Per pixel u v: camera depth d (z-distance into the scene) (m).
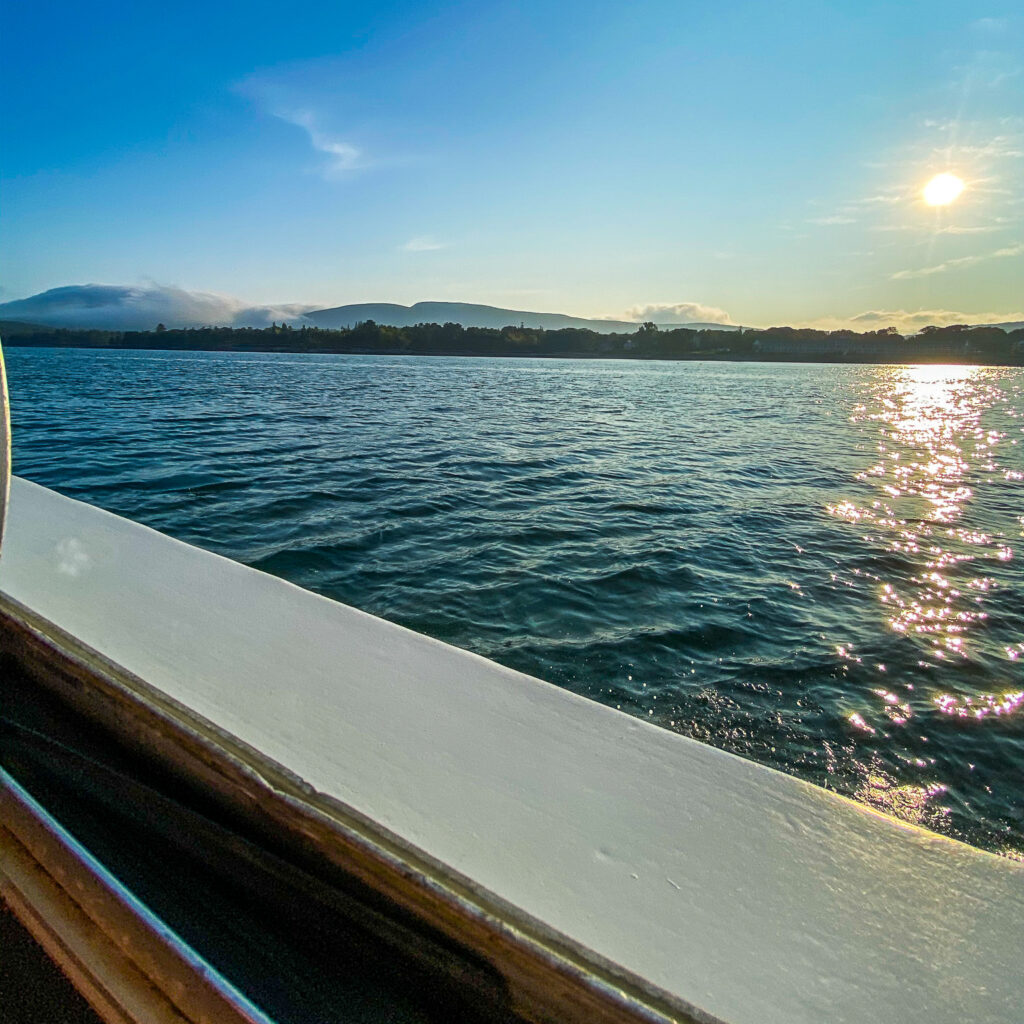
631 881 1.02
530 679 1.54
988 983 0.90
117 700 1.14
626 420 22.08
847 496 10.25
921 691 3.95
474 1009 0.79
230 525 6.95
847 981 0.89
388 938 0.84
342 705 1.41
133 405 21.52
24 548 2.17
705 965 0.90
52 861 0.97
